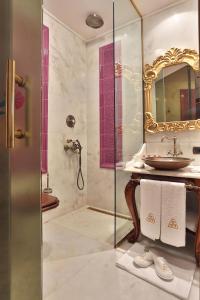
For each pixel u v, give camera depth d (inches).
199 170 62.2
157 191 57.9
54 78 90.5
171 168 61.5
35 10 23.5
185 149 77.1
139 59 85.4
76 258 61.1
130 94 80.3
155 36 83.3
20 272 23.4
